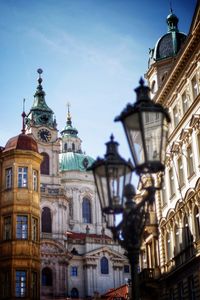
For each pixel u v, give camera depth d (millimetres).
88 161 148250
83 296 116500
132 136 15758
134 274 15984
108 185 16453
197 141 45688
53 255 109875
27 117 132375
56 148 129125
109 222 18062
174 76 51969
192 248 45625
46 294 105750
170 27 65938
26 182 56000
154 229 57375
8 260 52562
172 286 51531
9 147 57781
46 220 117125
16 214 54156
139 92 16156
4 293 51750
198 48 45812
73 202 139250
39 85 138750
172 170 53688
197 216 45719
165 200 55781
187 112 48219
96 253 121125
